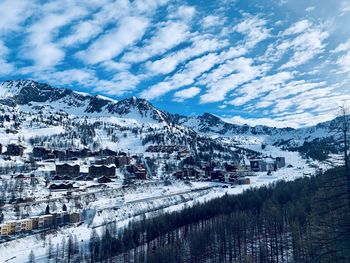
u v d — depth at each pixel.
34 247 145.62
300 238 86.81
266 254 118.88
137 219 173.12
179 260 127.19
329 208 36.34
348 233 33.91
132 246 140.50
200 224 160.75
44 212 180.00
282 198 160.38
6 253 139.38
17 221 159.62
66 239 151.50
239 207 165.12
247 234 141.38
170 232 154.12
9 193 199.75
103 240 140.88
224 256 127.38
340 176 34.03
